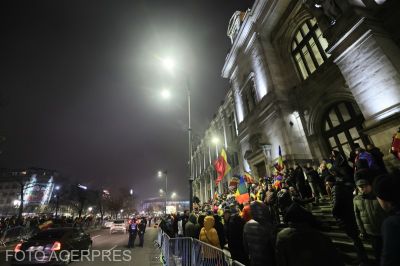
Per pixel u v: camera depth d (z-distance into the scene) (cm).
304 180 943
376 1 999
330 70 1255
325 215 779
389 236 180
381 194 216
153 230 3014
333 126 1265
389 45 891
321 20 1136
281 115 1505
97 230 3097
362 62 939
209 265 447
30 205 6462
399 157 683
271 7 1753
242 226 451
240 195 1073
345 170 749
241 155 2248
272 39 1866
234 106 2448
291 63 1634
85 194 5125
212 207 1653
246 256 429
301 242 214
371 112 893
